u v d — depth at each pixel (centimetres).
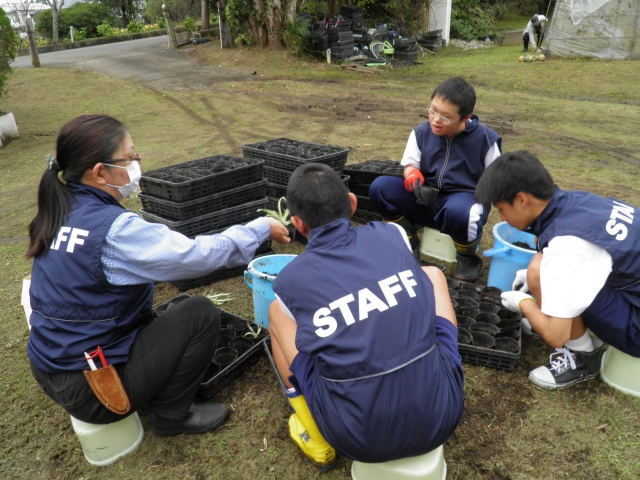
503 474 193
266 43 1569
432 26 1839
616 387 230
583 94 966
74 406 183
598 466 194
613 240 190
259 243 207
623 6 1168
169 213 324
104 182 187
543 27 1488
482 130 309
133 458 208
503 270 301
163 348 193
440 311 191
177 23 2653
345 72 1323
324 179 171
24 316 312
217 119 865
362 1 1709
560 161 580
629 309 206
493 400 230
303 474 197
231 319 288
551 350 262
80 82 1197
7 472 205
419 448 162
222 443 213
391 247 169
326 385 162
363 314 155
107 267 175
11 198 533
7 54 800
